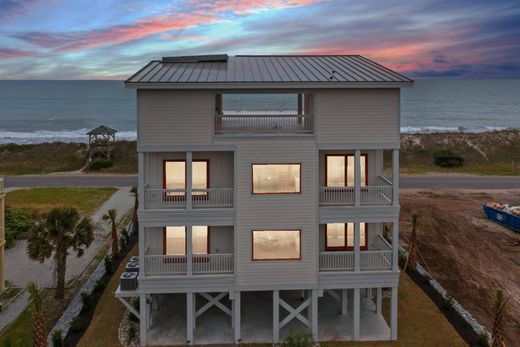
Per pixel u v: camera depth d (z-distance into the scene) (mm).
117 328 21844
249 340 20750
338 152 21641
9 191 53125
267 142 19984
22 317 23188
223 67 23000
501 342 18188
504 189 55156
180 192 20984
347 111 19922
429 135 91312
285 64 23938
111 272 28469
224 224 20312
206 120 19703
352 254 20891
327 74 20719
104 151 73188
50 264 30703
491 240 36594
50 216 24750
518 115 174250
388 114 20016
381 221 20578
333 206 20562
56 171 68062
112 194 52375
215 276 20375
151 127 19562
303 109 24641
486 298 26391
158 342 20641
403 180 61031
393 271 20703
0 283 25969
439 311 23609
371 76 20188
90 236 25719
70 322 22141
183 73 21109
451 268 30875
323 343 20578
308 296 21938
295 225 20344
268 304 24281
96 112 177250
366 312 23484
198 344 20469
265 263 20406
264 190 20328
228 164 21422
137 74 20578
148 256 20391
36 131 130375
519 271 30531
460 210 45156
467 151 82062
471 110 189125
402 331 21594
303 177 20188
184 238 21859
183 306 24219
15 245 34562
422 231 38719
